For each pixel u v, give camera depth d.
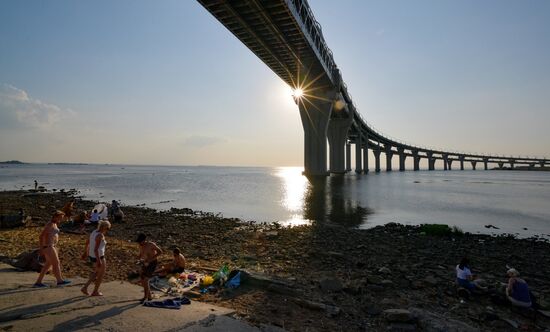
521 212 34.28
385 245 17.83
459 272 10.00
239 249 15.79
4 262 10.28
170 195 49.00
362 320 7.50
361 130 149.25
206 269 11.06
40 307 6.37
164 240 17.73
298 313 7.59
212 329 5.74
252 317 7.05
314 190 57.91
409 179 106.06
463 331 6.90
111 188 61.78
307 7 59.62
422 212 33.41
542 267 14.51
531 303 8.46
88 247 7.52
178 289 8.69
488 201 44.53
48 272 9.50
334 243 17.77
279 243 17.47
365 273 11.95
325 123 88.56
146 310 6.59
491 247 18.52
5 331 5.22
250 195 49.12
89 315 6.11
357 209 34.56
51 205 34.00
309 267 12.67
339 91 91.50
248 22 53.19
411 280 11.02
